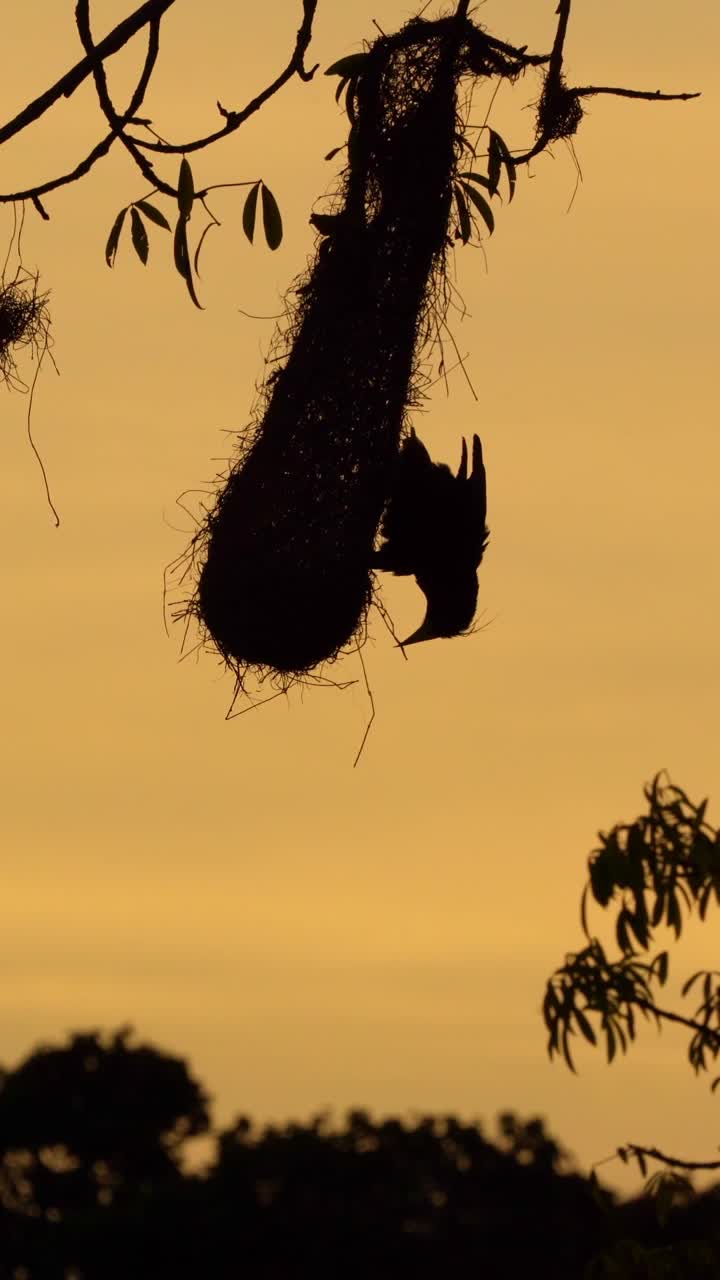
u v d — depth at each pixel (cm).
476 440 2747
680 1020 2423
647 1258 2428
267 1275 10062
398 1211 9906
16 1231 10675
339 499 2673
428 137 2616
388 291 2636
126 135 2280
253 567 2667
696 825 2416
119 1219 10400
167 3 2262
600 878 2423
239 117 2281
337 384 2652
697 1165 2436
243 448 2700
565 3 2562
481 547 2750
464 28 2595
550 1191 9756
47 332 2553
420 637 2755
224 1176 10256
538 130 2614
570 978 2430
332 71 2459
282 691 2758
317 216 2588
